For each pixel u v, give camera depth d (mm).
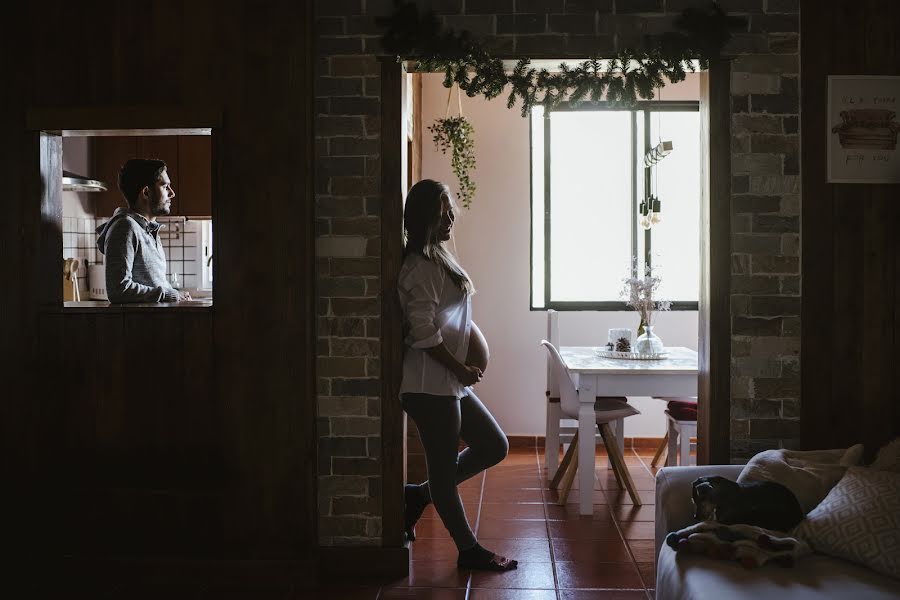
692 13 3455
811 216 3475
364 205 3557
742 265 3496
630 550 3881
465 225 6219
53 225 3680
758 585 2361
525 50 3510
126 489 3574
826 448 3492
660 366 4633
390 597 3344
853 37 3459
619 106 3598
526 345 6215
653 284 5242
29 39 3559
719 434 3512
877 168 3471
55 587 3490
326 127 3551
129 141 6137
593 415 4480
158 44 3525
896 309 3471
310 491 3549
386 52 3531
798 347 3498
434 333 3404
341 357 3580
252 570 3510
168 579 3547
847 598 2268
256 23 3492
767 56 3471
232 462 3562
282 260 3516
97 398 3598
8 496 3631
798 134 3475
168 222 6539
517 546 3943
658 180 6250
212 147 3518
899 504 2537
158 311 3566
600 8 3496
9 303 3607
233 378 3551
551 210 6293
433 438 3490
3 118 3574
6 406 3619
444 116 6164
